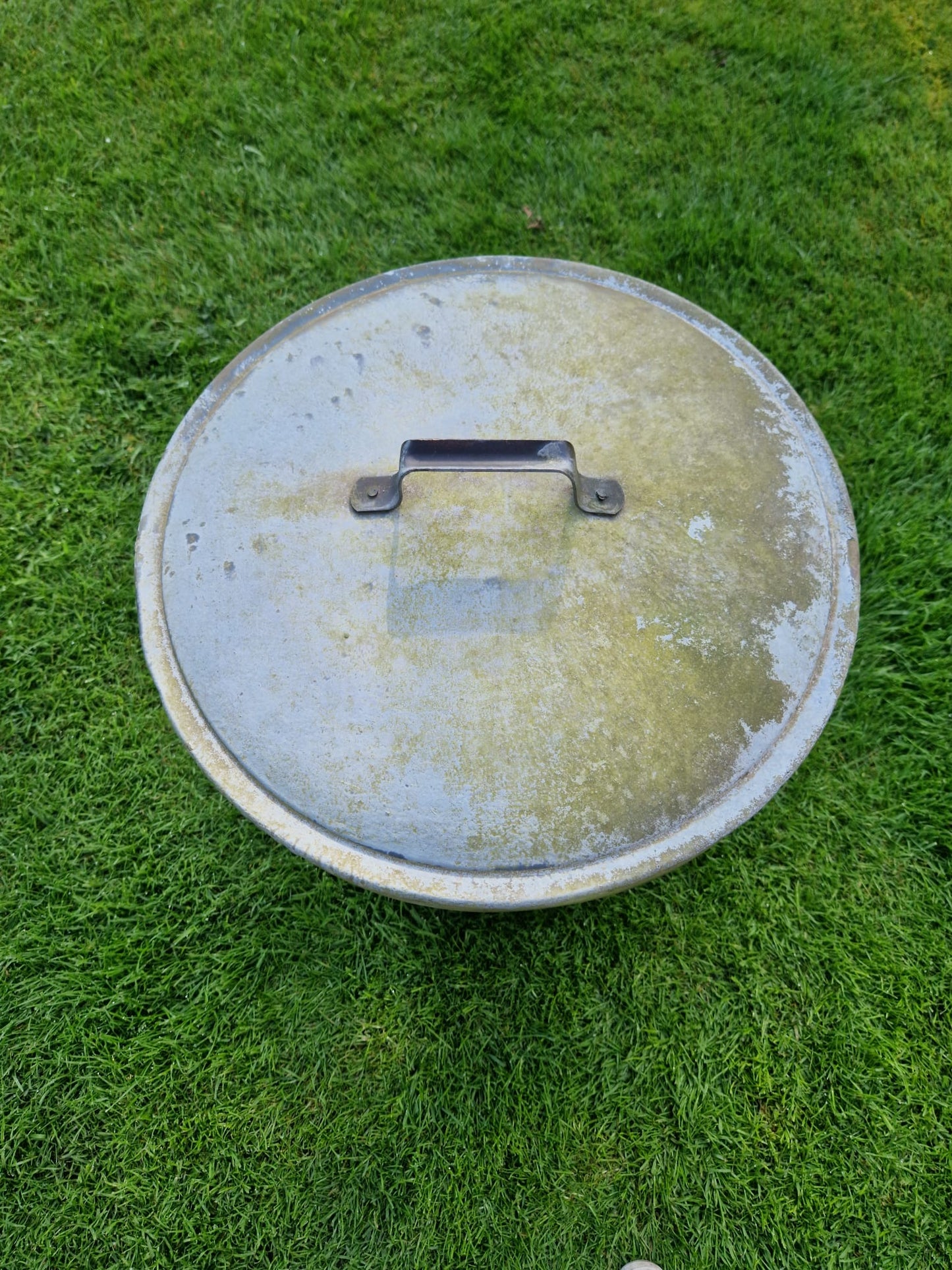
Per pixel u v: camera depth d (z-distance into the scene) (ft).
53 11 3.92
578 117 3.81
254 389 2.05
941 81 3.94
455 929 2.61
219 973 2.55
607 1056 2.49
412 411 1.98
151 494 2.02
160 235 3.54
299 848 1.75
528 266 2.28
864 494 3.13
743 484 1.92
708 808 1.77
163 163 3.65
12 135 3.66
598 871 1.72
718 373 2.07
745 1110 2.43
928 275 3.49
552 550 1.80
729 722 1.78
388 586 1.80
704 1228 2.34
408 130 3.77
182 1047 2.48
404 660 1.77
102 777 2.75
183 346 3.30
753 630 1.82
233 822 2.71
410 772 1.74
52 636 2.90
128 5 3.95
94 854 2.67
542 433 1.94
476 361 2.03
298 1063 2.48
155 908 2.60
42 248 3.43
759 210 3.64
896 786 2.77
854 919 2.62
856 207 3.65
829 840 2.71
